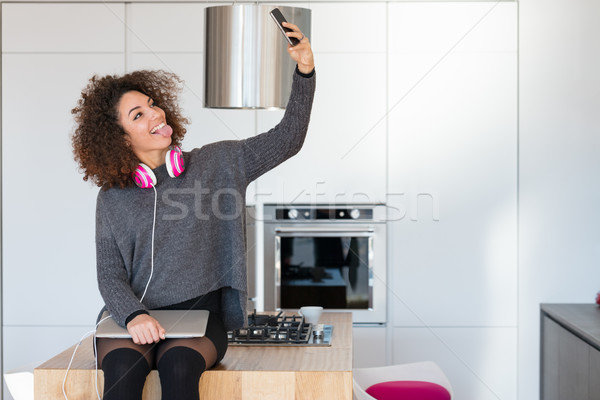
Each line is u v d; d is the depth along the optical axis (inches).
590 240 142.1
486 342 143.7
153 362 70.5
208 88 98.3
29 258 145.7
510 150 142.2
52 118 144.6
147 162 74.9
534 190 142.4
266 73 96.1
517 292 143.1
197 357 67.3
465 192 143.0
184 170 75.0
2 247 145.9
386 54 142.6
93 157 72.0
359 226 144.0
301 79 76.0
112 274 72.2
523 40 141.1
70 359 76.9
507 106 141.9
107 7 143.6
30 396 80.4
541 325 142.6
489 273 143.3
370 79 142.9
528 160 142.0
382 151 143.5
